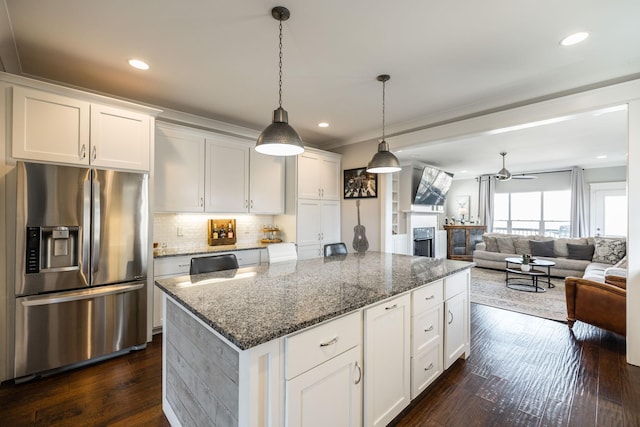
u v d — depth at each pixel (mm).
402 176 6703
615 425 1773
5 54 2240
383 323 1672
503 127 3139
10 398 2008
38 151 2264
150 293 2861
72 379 2244
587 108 2617
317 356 1299
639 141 2354
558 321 3504
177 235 3674
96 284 2471
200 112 3586
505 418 1845
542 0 1700
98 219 2469
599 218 6914
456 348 2420
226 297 1568
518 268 6012
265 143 1886
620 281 3098
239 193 3873
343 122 3932
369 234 4562
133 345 2662
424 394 2086
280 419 1172
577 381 2238
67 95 2389
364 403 1556
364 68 2514
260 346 1111
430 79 2709
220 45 2188
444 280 2264
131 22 1917
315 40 2125
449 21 1903
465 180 8992
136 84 2824
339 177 4934
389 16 1857
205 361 1398
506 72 2568
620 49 2209
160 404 1963
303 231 4355
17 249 2152
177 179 3316
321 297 1573
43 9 1774
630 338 2467
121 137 2656
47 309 2254
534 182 7812
